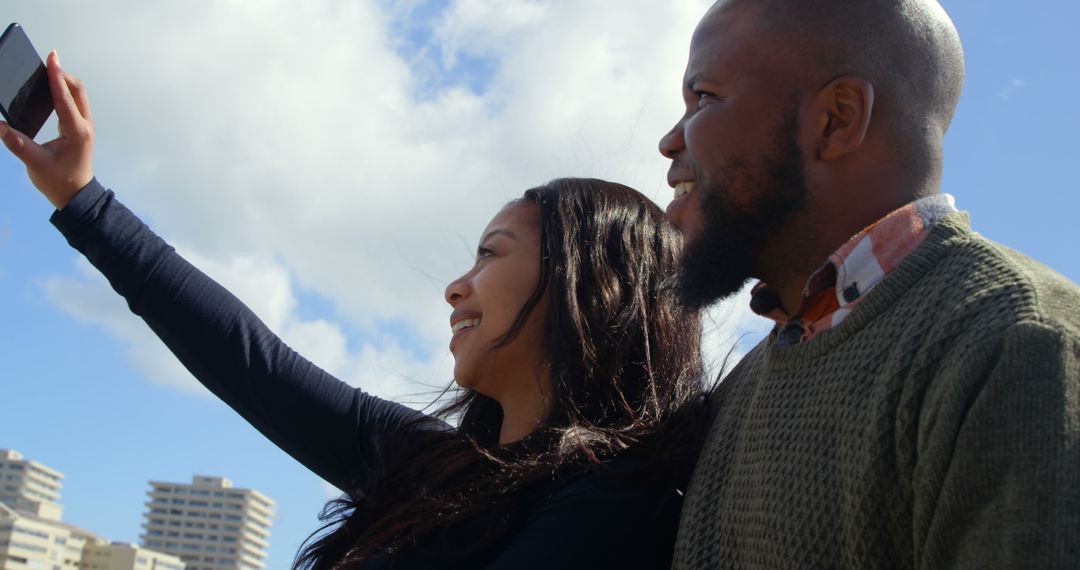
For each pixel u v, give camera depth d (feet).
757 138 5.61
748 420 5.65
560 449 6.86
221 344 9.47
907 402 4.55
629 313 7.72
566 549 6.37
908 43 5.52
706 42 5.95
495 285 7.84
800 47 5.57
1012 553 3.91
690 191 6.08
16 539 176.24
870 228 5.32
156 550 248.11
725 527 5.52
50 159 9.50
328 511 8.14
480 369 7.89
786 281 5.81
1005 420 4.11
